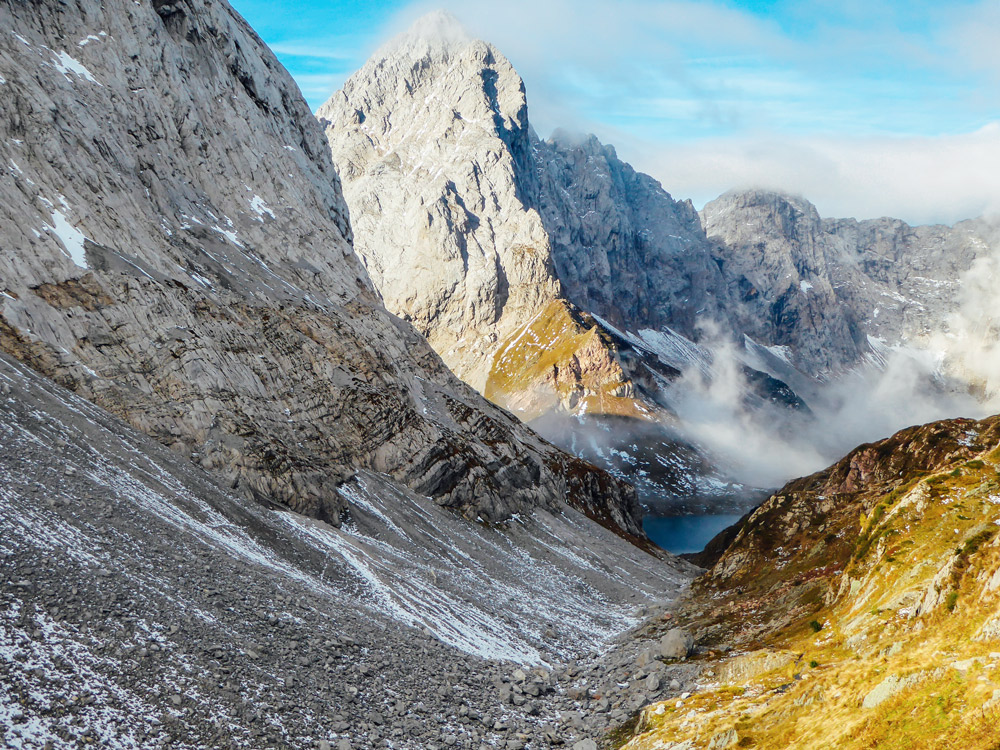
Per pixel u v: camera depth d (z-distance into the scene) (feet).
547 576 433.48
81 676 139.95
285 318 427.33
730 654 251.60
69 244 325.21
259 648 182.09
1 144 329.11
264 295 438.40
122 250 352.28
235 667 167.53
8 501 181.47
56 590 158.61
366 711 180.04
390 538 363.76
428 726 184.65
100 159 374.02
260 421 349.41
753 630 281.74
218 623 183.11
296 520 306.35
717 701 196.03
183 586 191.31
